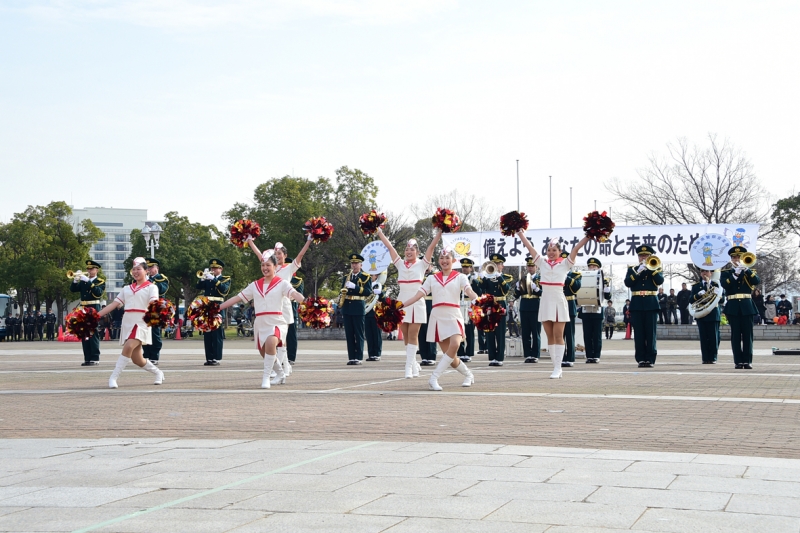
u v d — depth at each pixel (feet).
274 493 20.47
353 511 18.65
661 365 63.05
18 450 27.17
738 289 57.31
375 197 205.77
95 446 27.81
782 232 173.47
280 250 54.49
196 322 48.01
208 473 23.00
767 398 39.29
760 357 70.74
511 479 21.65
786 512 18.19
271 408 37.50
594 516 17.98
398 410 36.19
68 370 64.69
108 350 99.81
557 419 32.89
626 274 62.18
